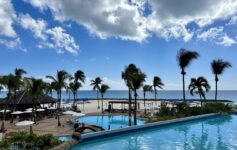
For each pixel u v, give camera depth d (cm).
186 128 3055
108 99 12138
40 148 1789
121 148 2047
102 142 2266
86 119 4453
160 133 2711
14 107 4162
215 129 2983
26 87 3266
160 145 2152
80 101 9788
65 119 3975
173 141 2312
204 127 3134
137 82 3212
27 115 4009
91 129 2689
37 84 3241
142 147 2081
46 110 4566
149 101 10444
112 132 2447
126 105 8025
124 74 3397
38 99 4456
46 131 2750
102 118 4578
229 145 2141
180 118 3434
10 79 3067
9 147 1738
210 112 4259
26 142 1777
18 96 4409
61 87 3866
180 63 4512
